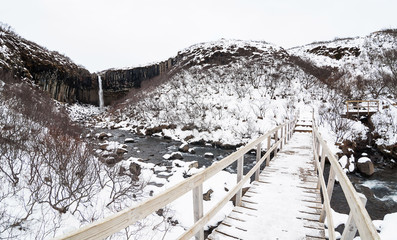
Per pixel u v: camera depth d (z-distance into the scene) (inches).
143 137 855.1
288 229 115.6
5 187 194.2
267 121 825.5
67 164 238.5
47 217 180.9
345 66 1450.5
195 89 1222.9
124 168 316.8
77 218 200.2
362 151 631.8
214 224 217.0
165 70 2137.1
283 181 193.3
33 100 531.8
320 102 963.3
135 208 49.7
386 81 999.6
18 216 166.9
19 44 1184.8
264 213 134.3
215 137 773.9
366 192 383.9
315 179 199.0
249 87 1126.4
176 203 251.9
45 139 280.8
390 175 466.0
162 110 1077.1
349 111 751.7
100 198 239.6
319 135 183.5
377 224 222.8
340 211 303.6
